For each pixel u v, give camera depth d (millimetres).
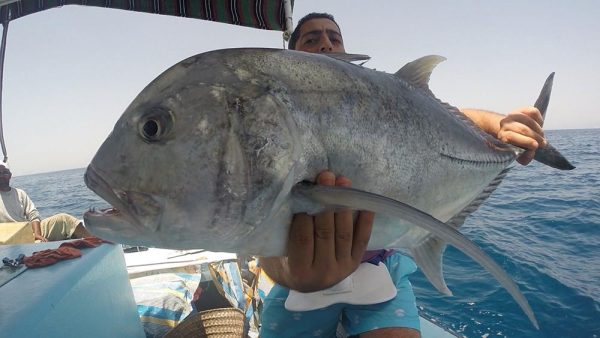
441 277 594
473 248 432
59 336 502
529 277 1663
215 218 406
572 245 2098
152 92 421
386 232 535
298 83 449
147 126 400
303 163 437
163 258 1286
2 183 1861
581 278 1619
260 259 719
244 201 410
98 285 650
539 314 1349
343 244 473
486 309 1395
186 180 396
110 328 664
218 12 1188
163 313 992
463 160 622
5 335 414
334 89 468
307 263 464
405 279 826
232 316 889
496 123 795
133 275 1192
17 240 926
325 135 451
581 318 1306
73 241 738
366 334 749
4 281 557
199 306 1221
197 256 1295
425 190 561
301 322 778
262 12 1208
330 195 421
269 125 417
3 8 919
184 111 406
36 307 477
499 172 701
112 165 397
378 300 754
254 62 442
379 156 491
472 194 664
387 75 552
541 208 3100
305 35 1046
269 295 848
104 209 417
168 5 1152
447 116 618
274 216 432
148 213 392
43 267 615
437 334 998
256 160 411
